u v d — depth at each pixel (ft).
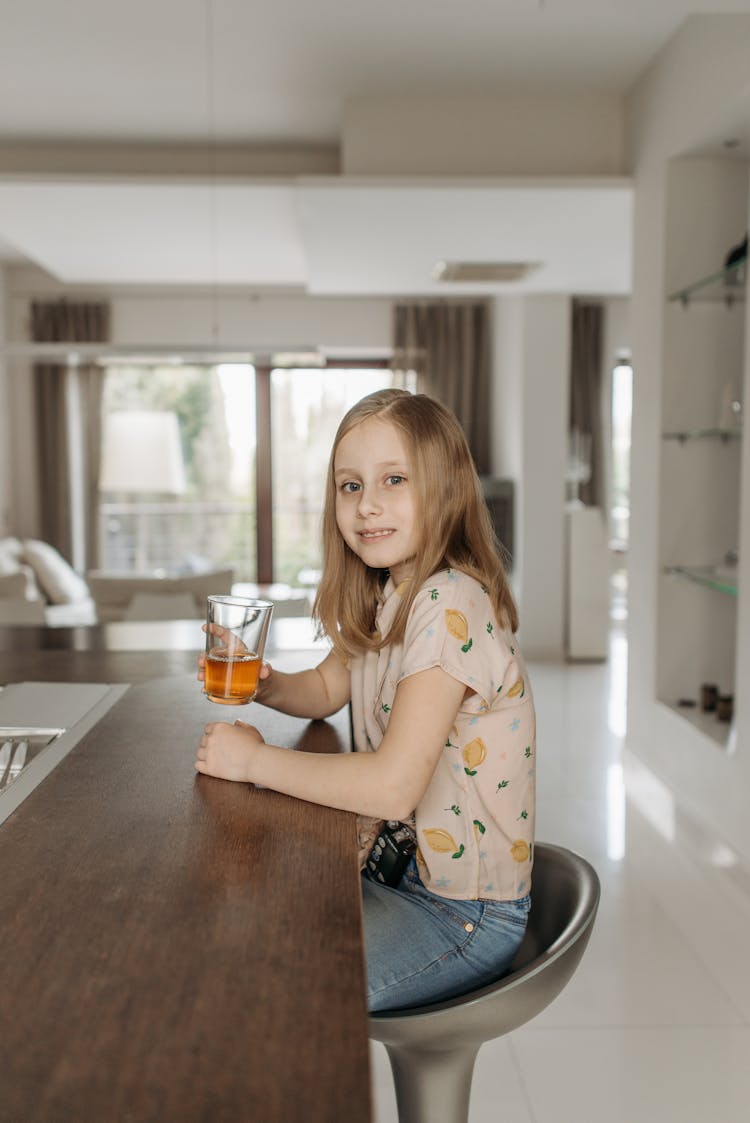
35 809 3.25
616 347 23.88
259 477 27.09
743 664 9.61
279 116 14.79
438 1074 3.58
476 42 12.32
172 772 3.67
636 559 13.28
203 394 27.12
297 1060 1.82
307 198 13.84
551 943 4.06
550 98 13.93
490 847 3.78
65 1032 1.91
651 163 12.68
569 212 14.56
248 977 2.12
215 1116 1.67
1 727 4.34
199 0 11.24
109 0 11.23
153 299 26.14
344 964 2.18
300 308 26.23
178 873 2.71
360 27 11.94
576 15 11.51
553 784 12.94
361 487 3.87
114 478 22.24
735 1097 6.15
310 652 6.56
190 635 8.68
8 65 13.01
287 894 2.56
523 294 21.31
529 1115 5.94
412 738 3.40
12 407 25.95
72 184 14.75
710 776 10.50
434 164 14.03
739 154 11.80
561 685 19.35
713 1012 7.22
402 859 3.94
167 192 15.28
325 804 3.34
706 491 12.30
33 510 26.09
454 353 25.67
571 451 23.79
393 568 4.12
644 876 9.80
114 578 15.38
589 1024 7.04
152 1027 1.93
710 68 10.58
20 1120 1.65
